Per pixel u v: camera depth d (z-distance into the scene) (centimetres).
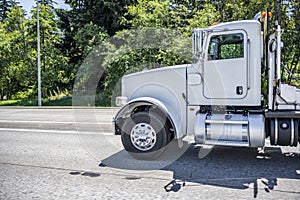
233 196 426
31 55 2714
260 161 599
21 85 2883
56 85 2830
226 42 600
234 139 574
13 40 2720
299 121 563
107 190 454
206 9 1950
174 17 1950
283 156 634
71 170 553
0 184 483
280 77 604
